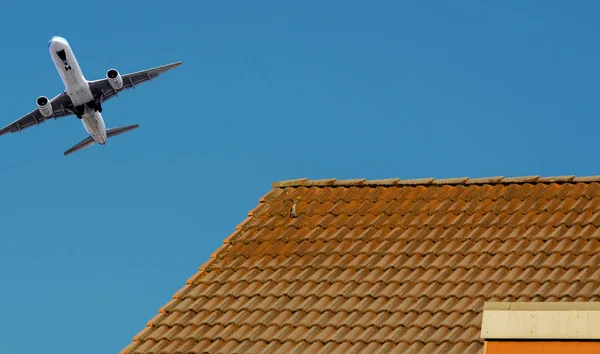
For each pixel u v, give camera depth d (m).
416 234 64.00
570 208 63.00
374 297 58.34
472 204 65.94
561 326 43.00
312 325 57.16
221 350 56.84
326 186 72.25
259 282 62.69
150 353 58.31
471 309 54.88
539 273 56.84
